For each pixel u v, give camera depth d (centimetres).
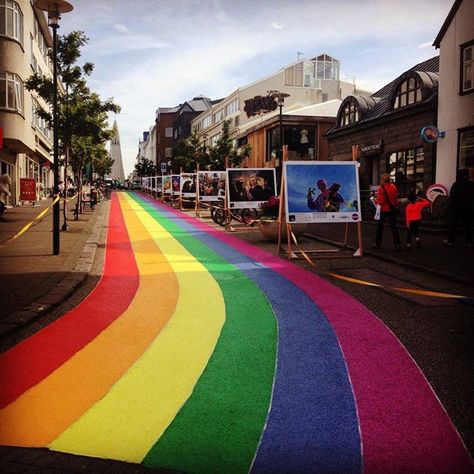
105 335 549
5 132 2378
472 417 351
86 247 1238
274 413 360
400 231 1652
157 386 409
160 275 917
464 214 1233
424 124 2025
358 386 406
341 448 312
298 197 1148
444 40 1864
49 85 1727
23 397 389
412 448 312
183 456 303
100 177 6981
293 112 3984
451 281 841
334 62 5372
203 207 3125
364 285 812
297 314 634
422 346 504
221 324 591
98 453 307
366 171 2525
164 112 9825
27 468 286
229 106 5684
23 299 683
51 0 1163
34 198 2853
